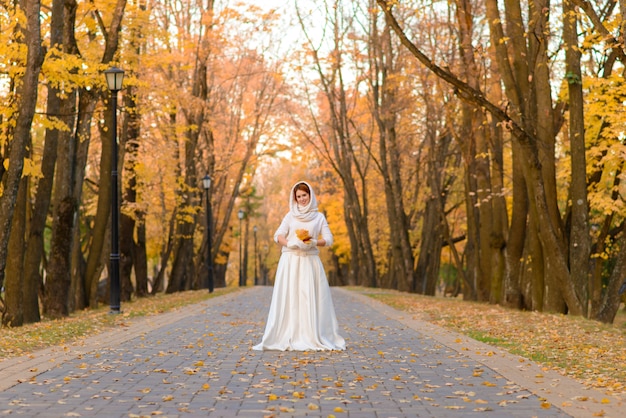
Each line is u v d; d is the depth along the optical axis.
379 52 37.97
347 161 45.00
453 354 10.83
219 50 36.50
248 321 17.33
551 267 19.25
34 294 17.81
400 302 25.62
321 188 57.75
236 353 10.82
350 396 7.37
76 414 6.35
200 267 44.12
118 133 28.52
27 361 9.64
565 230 20.53
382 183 49.69
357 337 13.47
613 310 18.39
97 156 33.66
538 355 10.68
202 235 47.66
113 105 19.72
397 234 39.09
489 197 23.53
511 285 22.00
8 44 15.38
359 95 45.28
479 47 21.06
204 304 24.75
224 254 61.62
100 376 8.57
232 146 45.31
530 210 19.97
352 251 50.56
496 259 24.12
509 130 17.89
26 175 16.41
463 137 26.56
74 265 23.06
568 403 6.87
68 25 19.19
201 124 35.94
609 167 19.84
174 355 10.60
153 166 31.58
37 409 6.60
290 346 11.13
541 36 18.47
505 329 14.87
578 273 18.80
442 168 37.41
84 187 35.59
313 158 50.62
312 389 7.79
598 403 6.96
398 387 7.91
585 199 18.78
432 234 39.62
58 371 8.94
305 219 11.23
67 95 18.92
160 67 28.27
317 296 11.30
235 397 7.27
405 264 38.62
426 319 17.83
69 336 13.10
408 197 44.69
